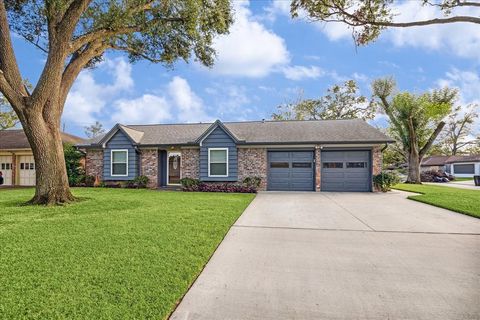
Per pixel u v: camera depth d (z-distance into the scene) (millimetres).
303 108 32188
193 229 5422
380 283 3250
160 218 6414
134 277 3219
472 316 2572
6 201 9039
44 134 8523
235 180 14648
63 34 8445
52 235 4902
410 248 4551
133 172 15602
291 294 2984
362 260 4008
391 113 23562
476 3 6359
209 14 9852
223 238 5102
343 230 5754
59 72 8609
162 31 10922
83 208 7766
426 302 2822
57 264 3559
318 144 13938
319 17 7254
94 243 4434
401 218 6973
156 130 17922
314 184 14297
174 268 3504
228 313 2613
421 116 22062
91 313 2479
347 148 14141
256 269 3666
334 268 3705
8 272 3307
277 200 10477
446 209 8297
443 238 5145
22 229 5328
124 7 9273
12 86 8227
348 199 10820
